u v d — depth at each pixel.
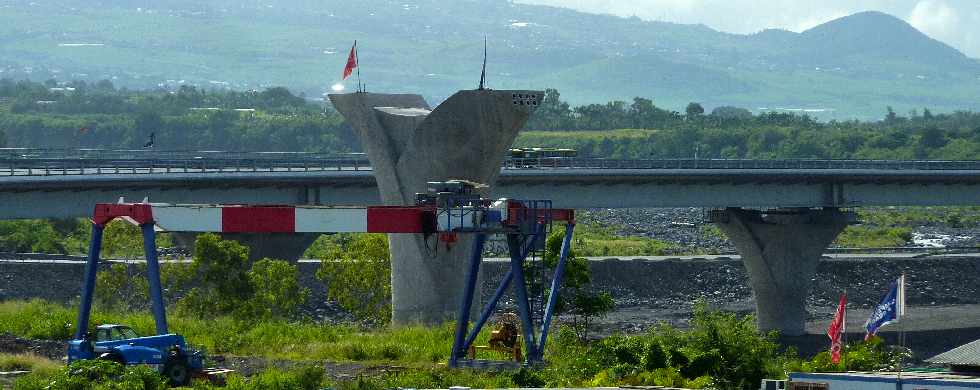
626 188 178.88
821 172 185.38
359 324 151.00
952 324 183.50
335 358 105.50
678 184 182.25
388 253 153.75
